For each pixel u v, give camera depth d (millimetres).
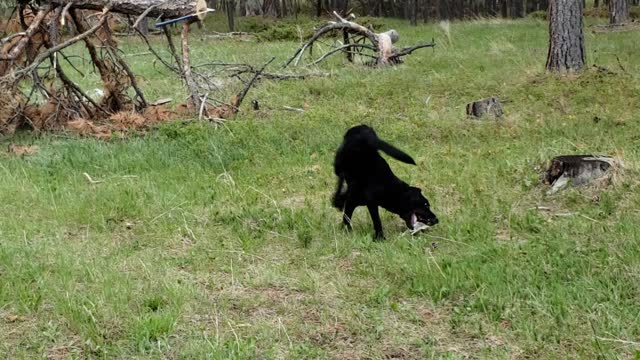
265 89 15969
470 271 6121
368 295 5883
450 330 5340
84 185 9211
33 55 13031
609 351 4809
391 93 15078
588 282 5766
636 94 13617
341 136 11539
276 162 10219
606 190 8117
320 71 18047
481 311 5570
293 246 7105
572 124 11602
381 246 6891
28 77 13266
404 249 6828
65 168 9938
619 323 5164
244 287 6172
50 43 13078
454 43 24266
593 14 38125
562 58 16047
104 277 6168
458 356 4941
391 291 5930
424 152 10516
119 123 12484
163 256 6852
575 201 8008
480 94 14656
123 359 4977
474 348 5062
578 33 15992
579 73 15648
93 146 11039
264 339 5211
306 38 29438
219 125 12164
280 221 7613
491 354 4926
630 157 9047
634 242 6473
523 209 7926
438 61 19203
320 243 7129
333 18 40812
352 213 7691
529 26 30266
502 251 6551
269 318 5586
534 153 9945
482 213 7691
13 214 7969
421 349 5066
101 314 5527
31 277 6219
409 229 7301
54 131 12453
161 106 14102
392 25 37594
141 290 6012
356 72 17906
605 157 8672
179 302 5727
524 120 12203
